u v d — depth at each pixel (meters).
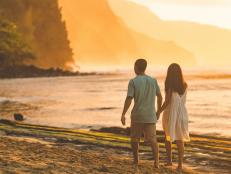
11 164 8.27
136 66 9.41
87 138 14.98
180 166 9.80
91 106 36.00
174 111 9.63
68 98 46.12
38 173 7.75
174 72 9.59
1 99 42.47
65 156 10.21
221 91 57.81
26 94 52.59
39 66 166.75
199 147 13.55
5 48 116.12
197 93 54.34
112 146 13.43
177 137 9.72
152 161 11.21
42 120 24.52
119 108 34.09
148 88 9.32
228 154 12.32
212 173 10.01
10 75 112.31
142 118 9.33
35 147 11.32
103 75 139.62
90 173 8.26
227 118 26.69
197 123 24.03
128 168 9.18
